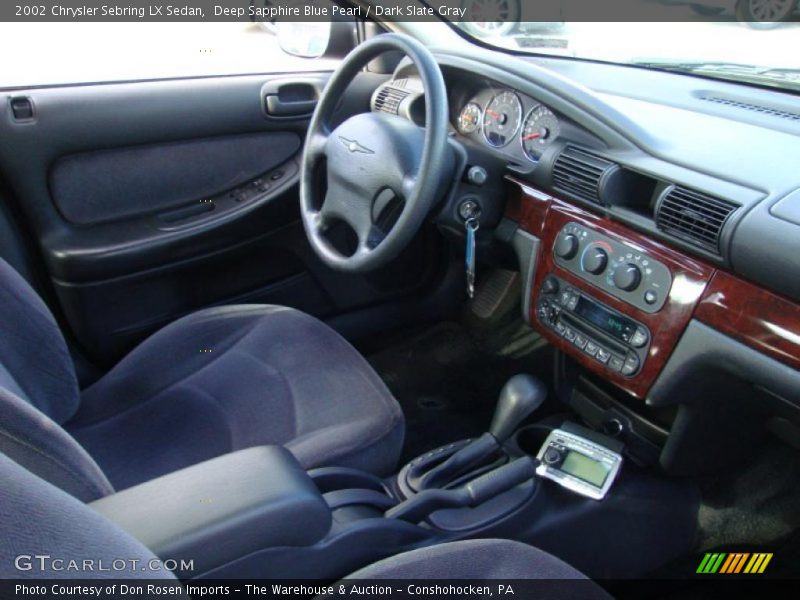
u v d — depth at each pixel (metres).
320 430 1.18
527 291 1.45
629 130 1.25
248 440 1.20
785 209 0.98
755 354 1.04
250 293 1.84
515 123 1.46
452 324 2.15
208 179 1.72
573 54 1.74
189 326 1.40
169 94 1.61
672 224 1.11
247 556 0.77
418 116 1.62
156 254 1.66
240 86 1.70
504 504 1.26
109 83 1.57
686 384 1.18
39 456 0.69
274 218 1.80
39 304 1.10
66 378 1.16
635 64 1.69
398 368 2.03
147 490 0.79
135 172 1.63
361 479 1.10
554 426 1.54
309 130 1.45
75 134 1.53
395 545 1.02
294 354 1.36
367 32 1.86
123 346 1.71
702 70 1.55
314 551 0.87
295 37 1.84
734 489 1.55
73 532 0.46
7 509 0.42
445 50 1.58
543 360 2.00
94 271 1.60
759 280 1.00
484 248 1.55
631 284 1.20
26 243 1.59
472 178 1.37
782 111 1.34
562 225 1.34
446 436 1.80
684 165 1.15
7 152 1.48
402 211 1.24
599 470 1.33
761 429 1.31
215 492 0.79
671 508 1.42
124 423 1.25
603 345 1.29
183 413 1.26
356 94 1.81
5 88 1.48
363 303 2.01
